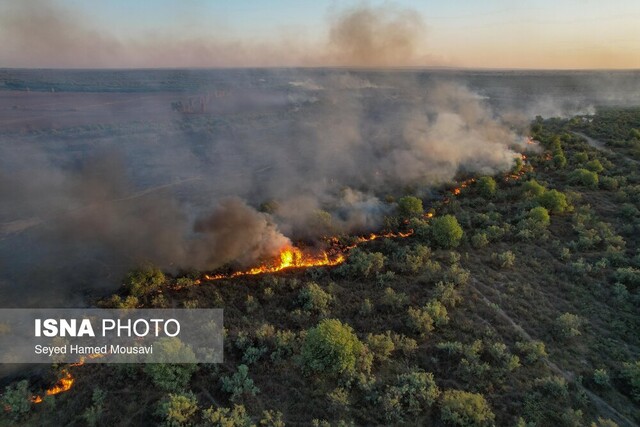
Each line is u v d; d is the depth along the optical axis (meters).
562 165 70.56
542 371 29.95
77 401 27.78
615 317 35.44
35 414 26.91
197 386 29.03
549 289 39.47
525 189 60.41
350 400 27.70
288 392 28.52
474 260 44.41
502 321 35.19
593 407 27.45
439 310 34.91
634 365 29.52
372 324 34.91
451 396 27.12
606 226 49.09
